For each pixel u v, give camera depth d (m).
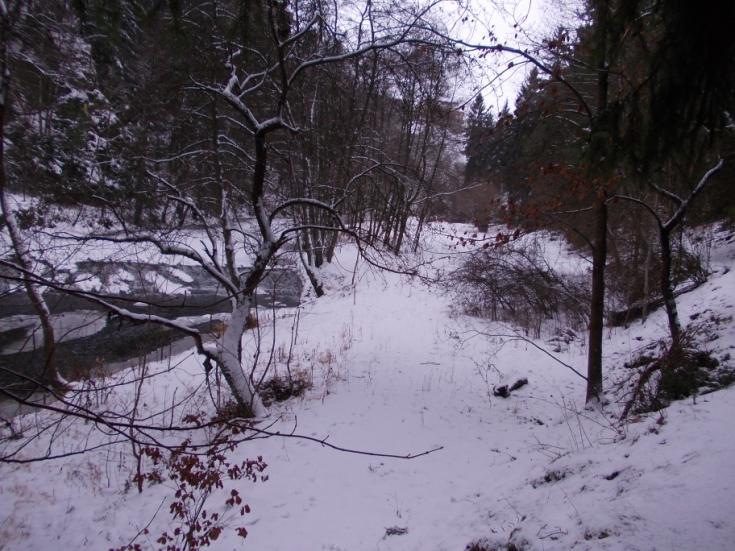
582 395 9.22
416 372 10.58
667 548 2.68
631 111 2.76
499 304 15.91
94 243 9.20
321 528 5.16
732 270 12.50
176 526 5.41
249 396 8.05
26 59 5.05
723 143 3.14
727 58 2.23
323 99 13.21
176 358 12.17
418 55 8.31
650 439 4.49
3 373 9.84
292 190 13.91
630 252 14.93
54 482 6.46
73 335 13.26
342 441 7.27
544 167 7.17
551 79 6.65
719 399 4.90
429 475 6.32
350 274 21.56
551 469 4.86
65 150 8.12
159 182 9.38
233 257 10.34
